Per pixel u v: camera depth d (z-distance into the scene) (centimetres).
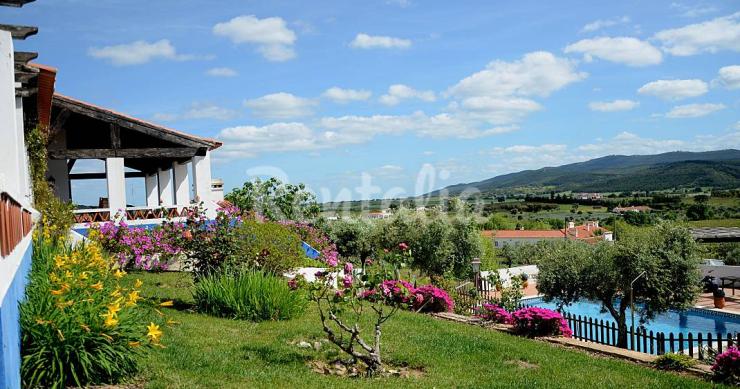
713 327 3030
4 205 488
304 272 1797
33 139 1567
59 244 1145
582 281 2589
